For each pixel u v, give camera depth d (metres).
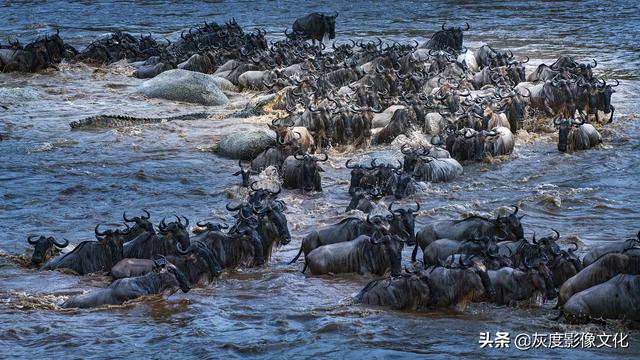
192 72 134.25
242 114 120.94
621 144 106.06
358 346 53.66
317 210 83.81
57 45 155.62
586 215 81.31
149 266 63.66
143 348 53.91
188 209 84.62
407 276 60.00
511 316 58.41
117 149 105.69
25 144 107.44
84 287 64.50
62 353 53.19
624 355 51.84
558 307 59.22
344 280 65.38
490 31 197.25
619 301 55.50
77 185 91.19
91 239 75.38
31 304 60.78
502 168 97.31
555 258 63.03
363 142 105.69
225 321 58.00
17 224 79.75
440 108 109.50
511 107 111.25
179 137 110.81
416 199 86.75
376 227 67.12
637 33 190.88
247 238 68.25
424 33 196.75
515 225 68.62
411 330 56.03
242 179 92.31
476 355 52.19
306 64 137.12
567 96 112.75
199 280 64.81
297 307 60.47
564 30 197.25
